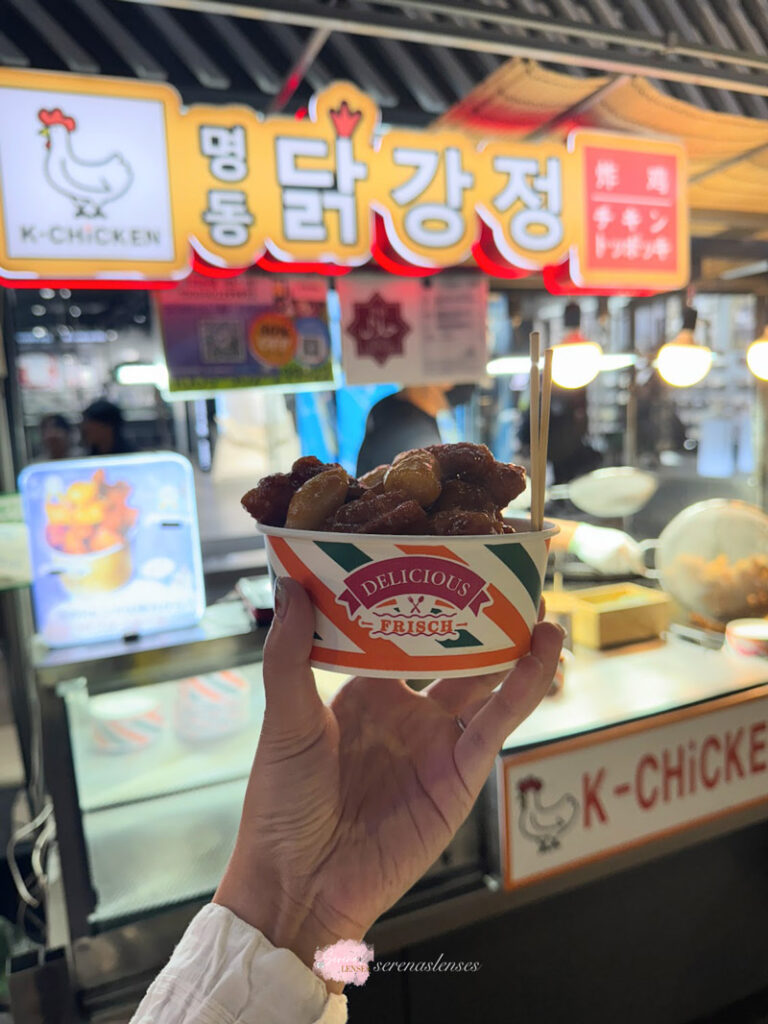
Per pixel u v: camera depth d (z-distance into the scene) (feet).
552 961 2.44
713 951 2.75
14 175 2.57
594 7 3.16
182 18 3.26
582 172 3.34
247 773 2.35
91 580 2.11
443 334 3.69
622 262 3.52
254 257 2.91
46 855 2.84
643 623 3.01
